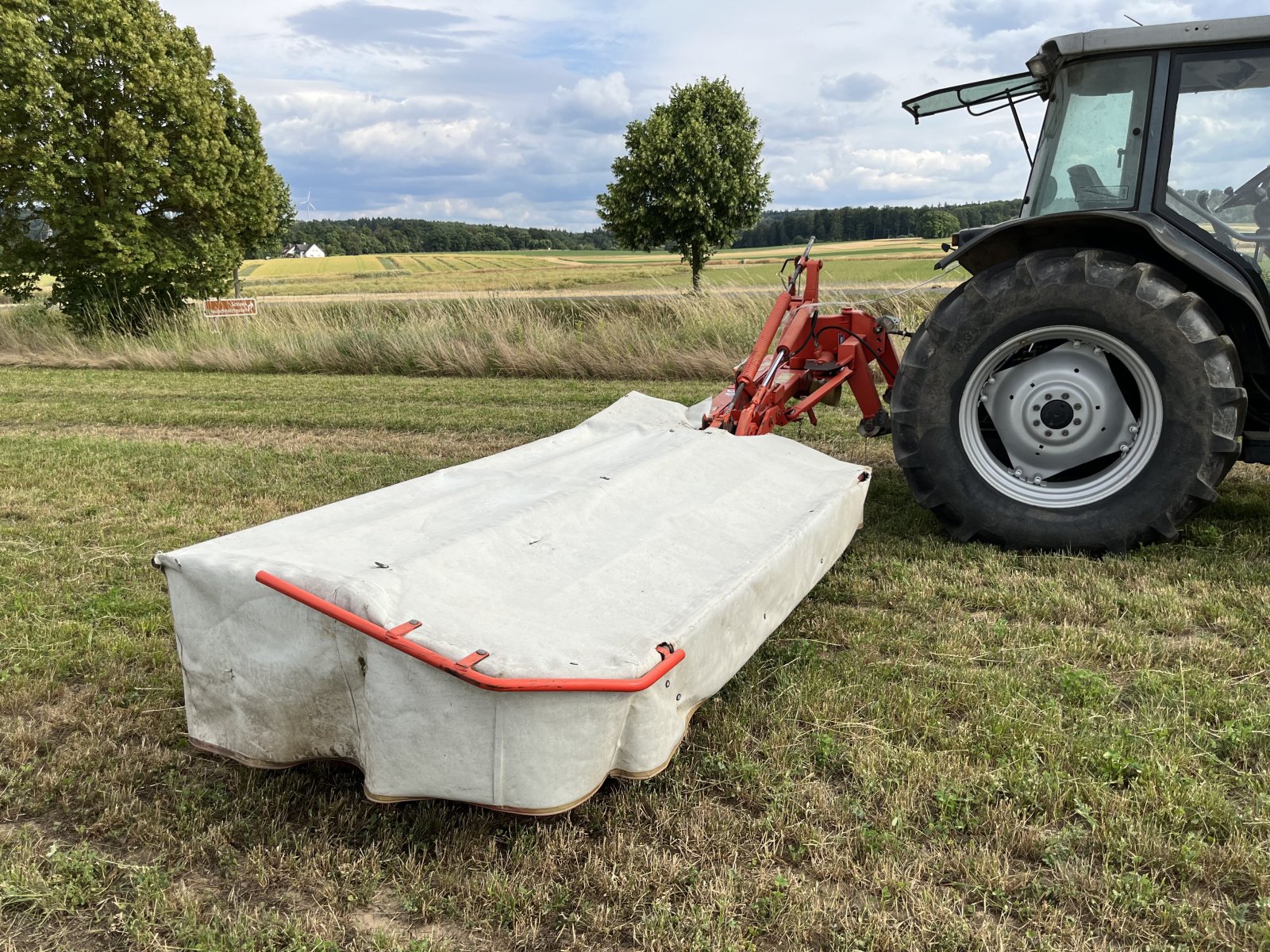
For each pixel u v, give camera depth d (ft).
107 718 9.01
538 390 32.76
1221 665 9.59
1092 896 6.27
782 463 12.01
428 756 6.59
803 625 10.98
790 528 9.87
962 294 13.28
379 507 9.55
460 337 41.29
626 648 6.80
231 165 56.34
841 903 6.30
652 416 14.08
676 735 7.39
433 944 6.02
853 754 7.97
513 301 47.75
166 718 9.07
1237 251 12.96
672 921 6.15
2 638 10.93
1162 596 11.39
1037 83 15.25
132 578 12.94
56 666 10.12
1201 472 12.34
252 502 17.12
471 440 23.93
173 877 6.77
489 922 6.23
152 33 53.06
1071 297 12.53
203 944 6.05
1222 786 7.40
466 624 6.81
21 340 52.80
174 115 53.16
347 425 26.27
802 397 15.53
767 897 6.31
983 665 9.87
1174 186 12.92
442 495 10.09
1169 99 12.78
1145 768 7.52
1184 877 6.47
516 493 9.66
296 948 5.97
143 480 18.79
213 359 43.86
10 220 52.65
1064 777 7.54
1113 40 12.82
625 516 9.29
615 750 6.88
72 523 15.76
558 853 6.89
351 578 6.84
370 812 7.40
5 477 19.12
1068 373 13.19
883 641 10.42
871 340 15.44
